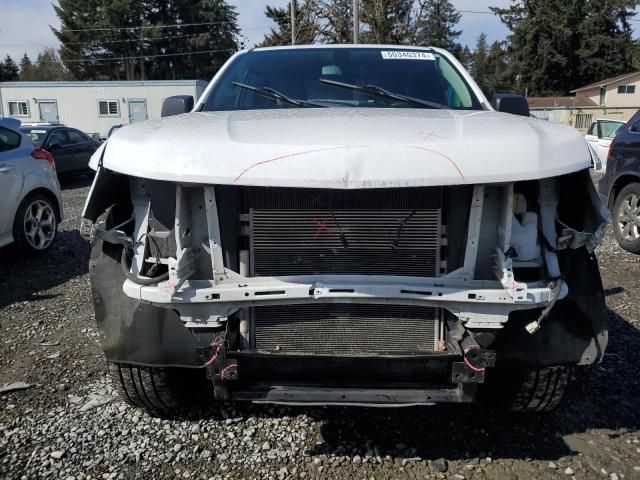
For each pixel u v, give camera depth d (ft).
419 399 7.88
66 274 20.51
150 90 112.78
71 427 10.10
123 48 203.10
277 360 8.17
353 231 7.82
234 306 7.85
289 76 11.87
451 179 7.15
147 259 8.16
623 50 181.16
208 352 7.70
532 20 179.63
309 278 7.85
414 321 8.13
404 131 7.86
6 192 20.92
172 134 7.97
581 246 8.30
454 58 12.55
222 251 7.87
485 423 10.18
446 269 7.92
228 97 11.37
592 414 10.49
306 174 7.11
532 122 8.81
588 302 8.30
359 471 8.87
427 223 7.82
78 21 199.52
